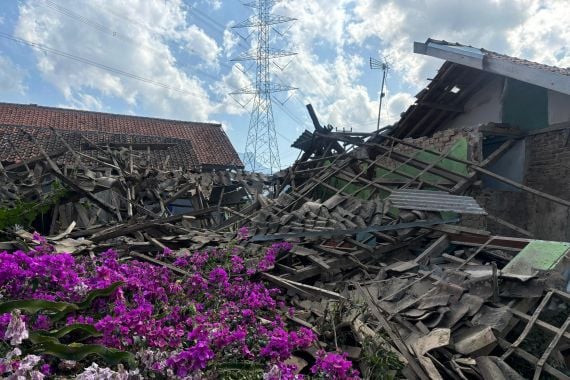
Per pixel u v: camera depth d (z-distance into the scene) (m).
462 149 7.82
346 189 9.86
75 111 20.42
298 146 12.70
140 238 6.81
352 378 2.71
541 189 7.40
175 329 3.02
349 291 4.98
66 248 5.57
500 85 8.30
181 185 11.34
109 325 2.73
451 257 5.54
